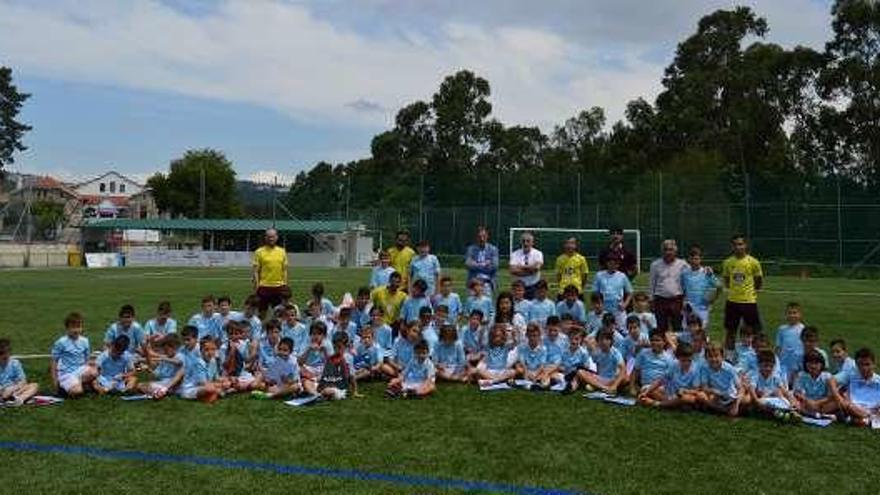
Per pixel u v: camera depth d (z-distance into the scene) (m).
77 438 7.25
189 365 9.33
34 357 12.09
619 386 9.83
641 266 39.69
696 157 51.06
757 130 54.56
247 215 83.19
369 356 10.59
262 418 8.16
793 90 54.50
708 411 8.73
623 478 6.16
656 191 41.28
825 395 8.62
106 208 75.44
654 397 9.09
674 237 40.62
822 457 6.87
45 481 5.94
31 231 51.97
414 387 9.46
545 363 10.26
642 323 11.16
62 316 17.52
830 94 50.28
